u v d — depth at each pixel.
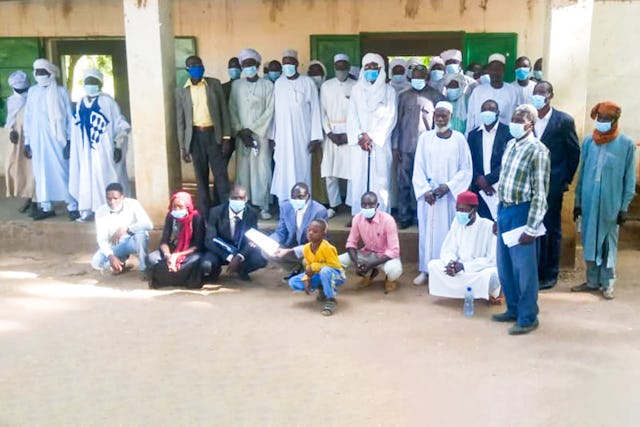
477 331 4.79
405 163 6.54
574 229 6.20
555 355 4.35
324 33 8.29
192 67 6.49
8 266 6.50
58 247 6.99
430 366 4.20
